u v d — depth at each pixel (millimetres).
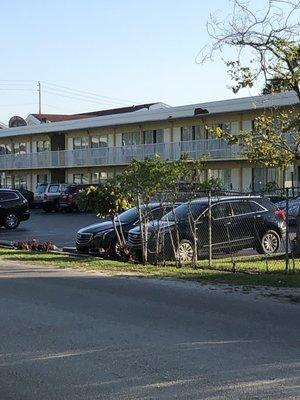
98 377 5625
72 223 30531
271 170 36656
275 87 11234
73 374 5719
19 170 55844
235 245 16031
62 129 50812
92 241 16250
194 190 14414
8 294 10055
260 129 12422
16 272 12906
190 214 14414
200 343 6828
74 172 51094
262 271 13008
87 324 7781
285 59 10852
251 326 7723
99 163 47094
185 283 11375
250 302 9469
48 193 41344
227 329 7543
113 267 13695
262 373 5699
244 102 37438
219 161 39094
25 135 55438
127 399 5047
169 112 42469
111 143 48062
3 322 7891
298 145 12305
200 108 40000
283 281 11391
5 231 26156
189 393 5168
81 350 6535
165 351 6484
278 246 16906
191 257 15094
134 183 14273
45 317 8203
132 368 5883
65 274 12594
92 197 15219
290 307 9070
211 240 15203
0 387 5391
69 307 8938
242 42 11375
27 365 6012
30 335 7195
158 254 14695
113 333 7301
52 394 5191
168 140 43406
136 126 45750
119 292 10336
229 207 16078
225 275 12320
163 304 9234
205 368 5867
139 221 15109
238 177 38656
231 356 6289
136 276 12297
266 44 10898
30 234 24688
